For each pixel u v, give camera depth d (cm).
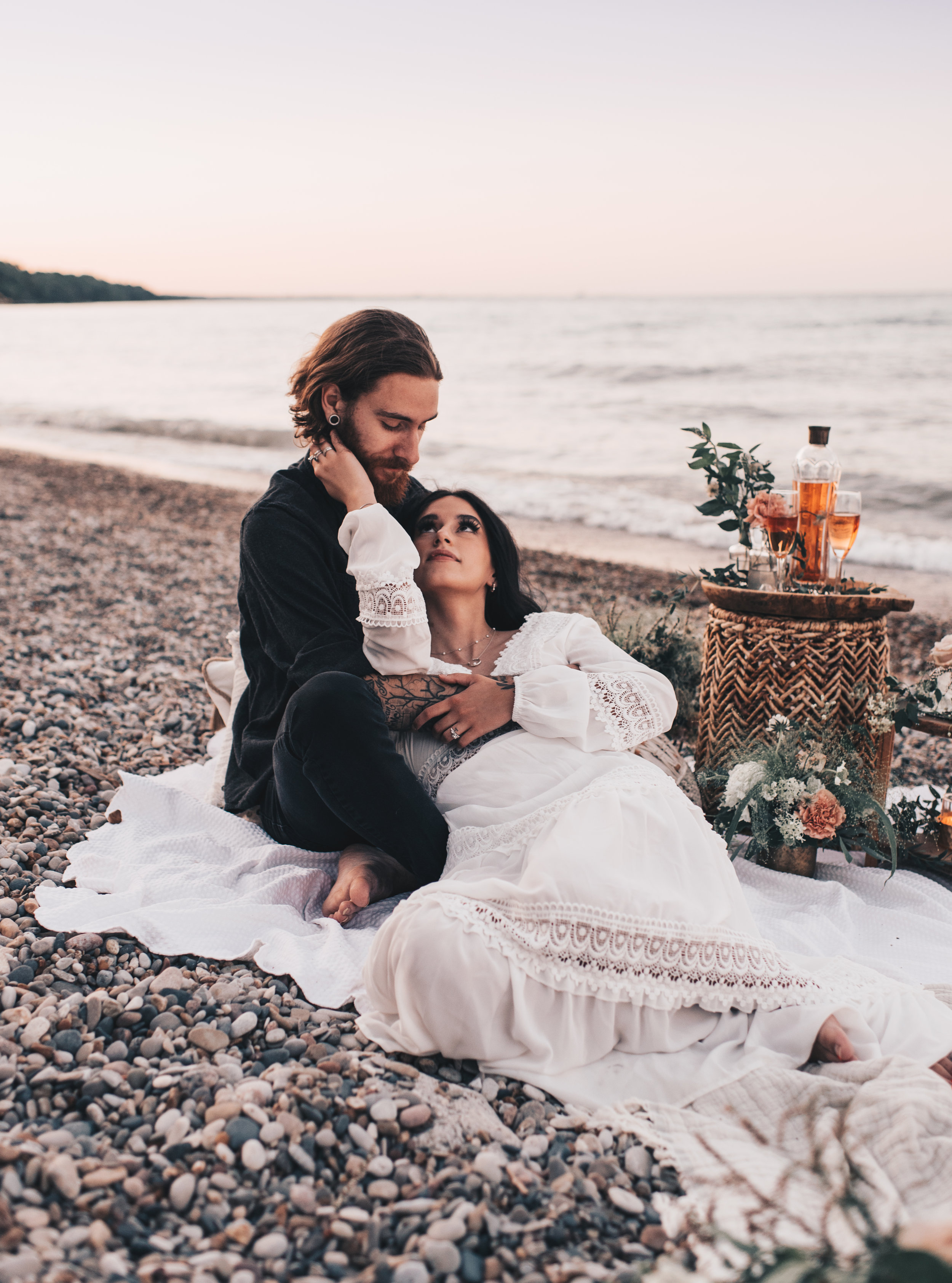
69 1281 145
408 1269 157
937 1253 160
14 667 569
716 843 252
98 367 3766
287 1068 211
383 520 290
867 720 347
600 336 3612
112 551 1002
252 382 3167
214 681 384
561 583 870
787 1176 183
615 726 274
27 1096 199
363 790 258
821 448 355
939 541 1009
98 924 271
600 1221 174
